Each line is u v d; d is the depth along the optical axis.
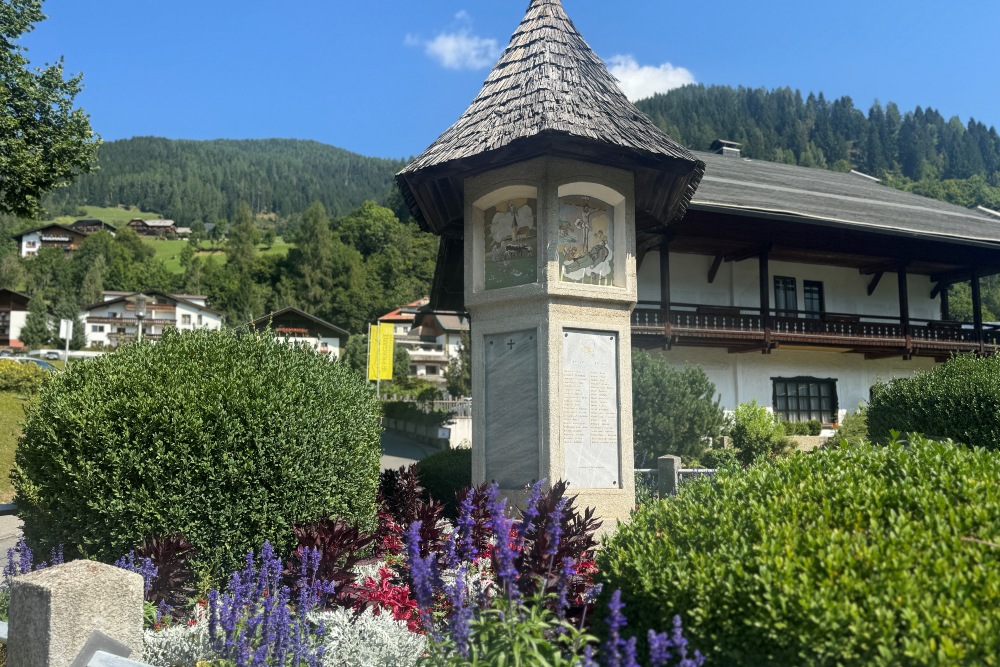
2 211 24.00
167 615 5.12
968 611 3.11
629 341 9.23
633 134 9.02
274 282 117.44
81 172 24.98
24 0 23.34
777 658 3.46
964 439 10.78
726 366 23.59
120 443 5.88
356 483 6.68
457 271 14.98
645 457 14.80
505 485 8.87
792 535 3.79
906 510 3.89
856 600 3.33
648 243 12.49
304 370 6.68
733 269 23.47
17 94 23.61
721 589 3.66
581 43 10.16
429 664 3.67
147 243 184.75
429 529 6.64
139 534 5.79
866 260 24.66
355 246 121.44
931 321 25.64
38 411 6.29
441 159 9.19
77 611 3.93
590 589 4.37
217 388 6.12
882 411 12.30
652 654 3.00
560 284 8.79
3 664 4.19
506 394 9.05
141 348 6.70
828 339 23.06
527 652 3.46
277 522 6.02
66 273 122.94
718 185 23.61
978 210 31.50
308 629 4.62
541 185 8.93
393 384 60.28
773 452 18.14
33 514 6.37
